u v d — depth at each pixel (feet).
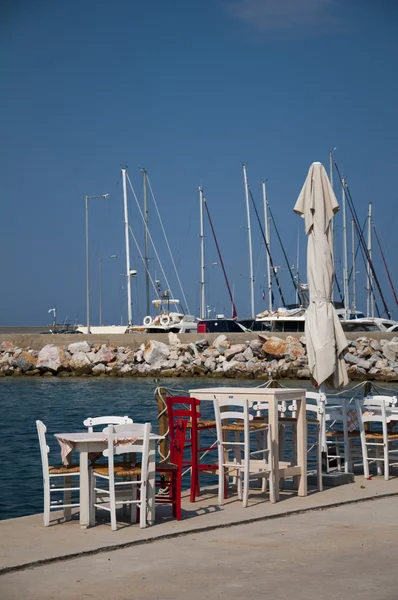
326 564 27.02
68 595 23.95
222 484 37.78
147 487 33.17
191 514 35.55
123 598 23.59
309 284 44.52
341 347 43.55
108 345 195.42
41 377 184.44
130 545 30.07
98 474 33.45
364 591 23.81
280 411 43.91
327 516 35.14
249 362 173.99
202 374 176.24
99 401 127.24
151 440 33.45
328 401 45.55
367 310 259.19
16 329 458.50
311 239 44.32
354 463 49.65
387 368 167.02
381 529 32.35
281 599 23.18
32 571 26.66
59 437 34.65
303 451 39.60
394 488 41.78
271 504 37.47
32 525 33.63
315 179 44.19
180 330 239.91
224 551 29.04
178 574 26.08
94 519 33.37
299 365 171.53
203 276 265.75
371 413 45.16
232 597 23.48
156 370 180.24
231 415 38.01
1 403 125.39
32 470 60.34
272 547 29.50
